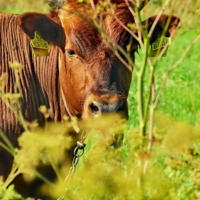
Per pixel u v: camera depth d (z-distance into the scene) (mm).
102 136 15078
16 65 13234
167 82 30453
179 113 25984
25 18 14883
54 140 13281
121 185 12297
